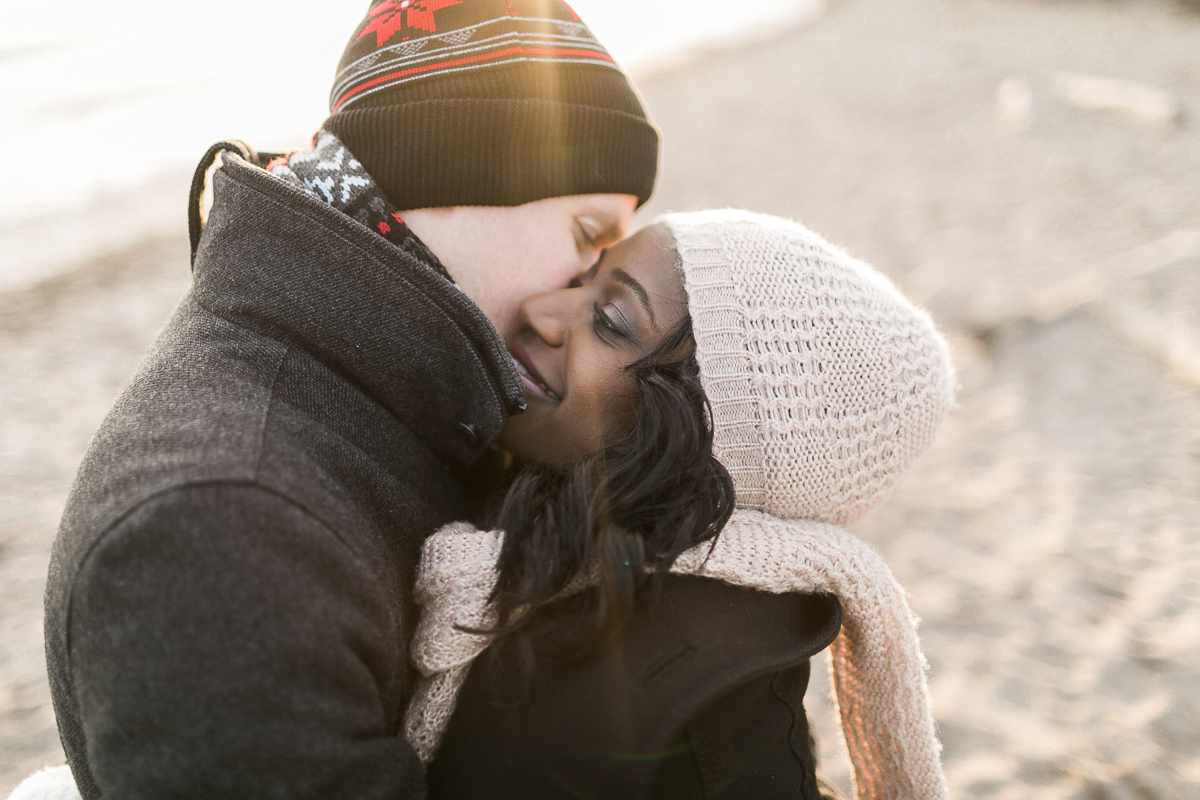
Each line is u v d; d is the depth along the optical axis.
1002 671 2.43
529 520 0.97
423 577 0.95
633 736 0.84
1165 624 2.57
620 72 1.33
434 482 1.08
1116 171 7.85
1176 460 3.50
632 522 0.98
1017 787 2.02
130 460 0.75
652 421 1.02
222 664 0.68
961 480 3.54
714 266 1.10
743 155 10.62
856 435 1.09
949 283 5.61
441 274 1.12
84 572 0.70
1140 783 2.00
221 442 0.77
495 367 1.01
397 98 1.13
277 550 0.73
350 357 0.96
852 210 7.72
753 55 20.88
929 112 12.00
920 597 2.80
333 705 0.73
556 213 1.25
